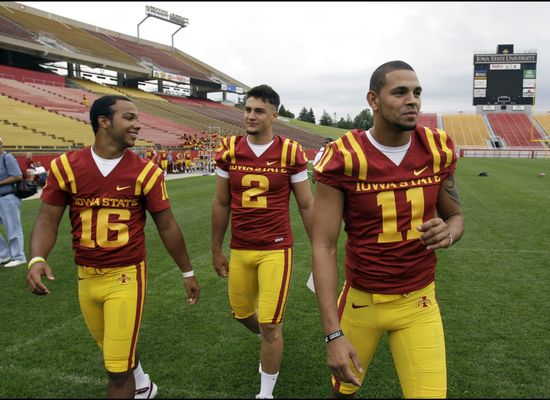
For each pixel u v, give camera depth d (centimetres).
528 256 658
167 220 279
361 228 218
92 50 3866
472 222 921
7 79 2992
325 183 213
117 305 258
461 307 461
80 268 267
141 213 274
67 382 325
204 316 449
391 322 221
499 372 333
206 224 940
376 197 211
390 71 201
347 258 232
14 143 2006
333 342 202
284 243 325
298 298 497
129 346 261
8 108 2431
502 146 5366
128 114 259
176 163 2681
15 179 631
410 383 218
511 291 508
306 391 313
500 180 1862
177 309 469
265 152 327
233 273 337
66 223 965
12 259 642
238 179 327
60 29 4016
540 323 419
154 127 3284
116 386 261
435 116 6306
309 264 637
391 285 217
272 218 323
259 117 324
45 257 257
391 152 211
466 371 334
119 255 260
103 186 259
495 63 5000
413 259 216
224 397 306
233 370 342
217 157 339
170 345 385
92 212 260
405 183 211
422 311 220
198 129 3694
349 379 200
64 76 3841
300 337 397
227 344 387
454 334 397
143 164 271
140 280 268
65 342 391
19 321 439
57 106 2812
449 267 606
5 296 512
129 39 5078
